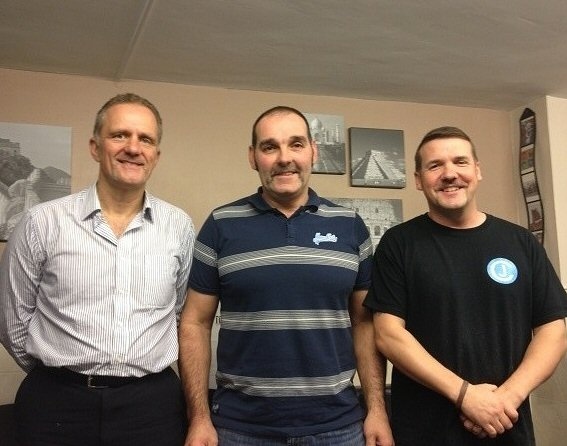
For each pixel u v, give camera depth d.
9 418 2.02
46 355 1.43
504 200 3.21
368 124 3.03
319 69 2.63
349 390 1.57
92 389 1.42
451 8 2.11
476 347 1.51
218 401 1.55
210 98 2.80
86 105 2.62
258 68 2.60
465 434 1.48
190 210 2.70
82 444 1.40
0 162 2.46
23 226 1.52
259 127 1.63
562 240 2.98
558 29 2.28
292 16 2.14
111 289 1.48
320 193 2.90
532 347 1.52
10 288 1.51
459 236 1.60
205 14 2.11
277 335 1.49
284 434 1.45
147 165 1.56
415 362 1.48
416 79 2.78
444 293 1.54
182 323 1.64
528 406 1.54
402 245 1.65
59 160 2.54
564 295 1.58
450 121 3.17
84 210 1.53
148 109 1.59
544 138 3.05
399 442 1.56
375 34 2.29
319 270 1.54
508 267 1.55
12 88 2.53
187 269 1.70
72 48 2.35
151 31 2.22
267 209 1.62
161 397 1.50
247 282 1.53
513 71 2.70
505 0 2.06
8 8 2.04
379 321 1.61
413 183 3.05
